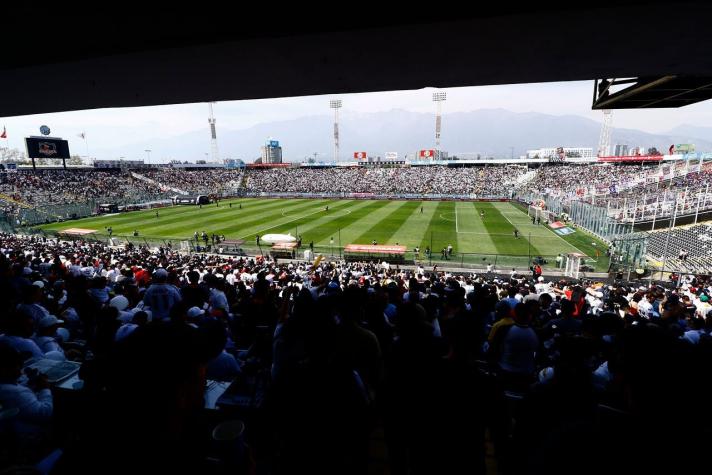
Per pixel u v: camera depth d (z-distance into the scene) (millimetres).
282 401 2625
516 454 2943
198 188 95938
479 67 8500
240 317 9133
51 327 7004
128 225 52812
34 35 6980
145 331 1882
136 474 1593
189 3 5895
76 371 5082
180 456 1738
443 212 62750
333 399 2553
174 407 1708
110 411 1673
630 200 48656
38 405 3947
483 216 58156
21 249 27578
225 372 5047
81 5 5914
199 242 42094
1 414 3689
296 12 6191
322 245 40562
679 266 30406
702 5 5207
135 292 11445
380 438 4316
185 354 1773
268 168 127188
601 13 5664
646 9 5441
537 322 9570
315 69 8891
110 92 10812
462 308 7395
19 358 4070
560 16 5832
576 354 2783
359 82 9898
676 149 102438
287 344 3844
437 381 2584
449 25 6324
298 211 64562
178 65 8570
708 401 1823
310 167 124438
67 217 58688
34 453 3654
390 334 6207
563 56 7613
